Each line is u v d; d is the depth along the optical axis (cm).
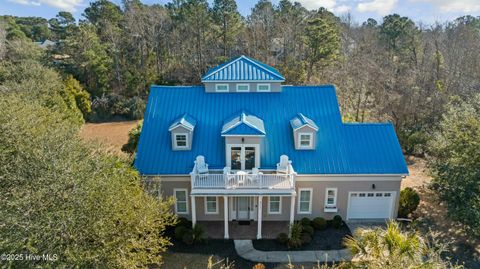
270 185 2130
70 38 6084
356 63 5428
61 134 1764
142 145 2372
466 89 4472
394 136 2428
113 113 5644
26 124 1991
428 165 2545
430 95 4619
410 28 7312
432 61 5791
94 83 5997
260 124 2366
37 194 1344
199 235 2120
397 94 4578
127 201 1568
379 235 1392
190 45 6600
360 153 2345
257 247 2097
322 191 2319
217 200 2341
